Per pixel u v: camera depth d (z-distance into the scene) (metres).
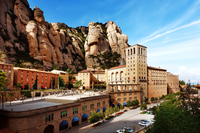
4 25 112.31
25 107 41.94
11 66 75.12
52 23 170.38
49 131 39.69
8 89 68.38
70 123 45.88
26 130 32.91
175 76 140.38
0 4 114.38
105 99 66.69
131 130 43.22
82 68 188.75
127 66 104.69
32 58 120.56
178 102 59.50
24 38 127.31
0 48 98.56
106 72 135.25
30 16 145.25
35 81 88.00
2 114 34.94
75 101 51.16
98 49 190.62
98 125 49.47
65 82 123.81
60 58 158.75
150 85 104.94
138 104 86.12
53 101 56.75
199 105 48.69
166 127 30.17
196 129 32.53
